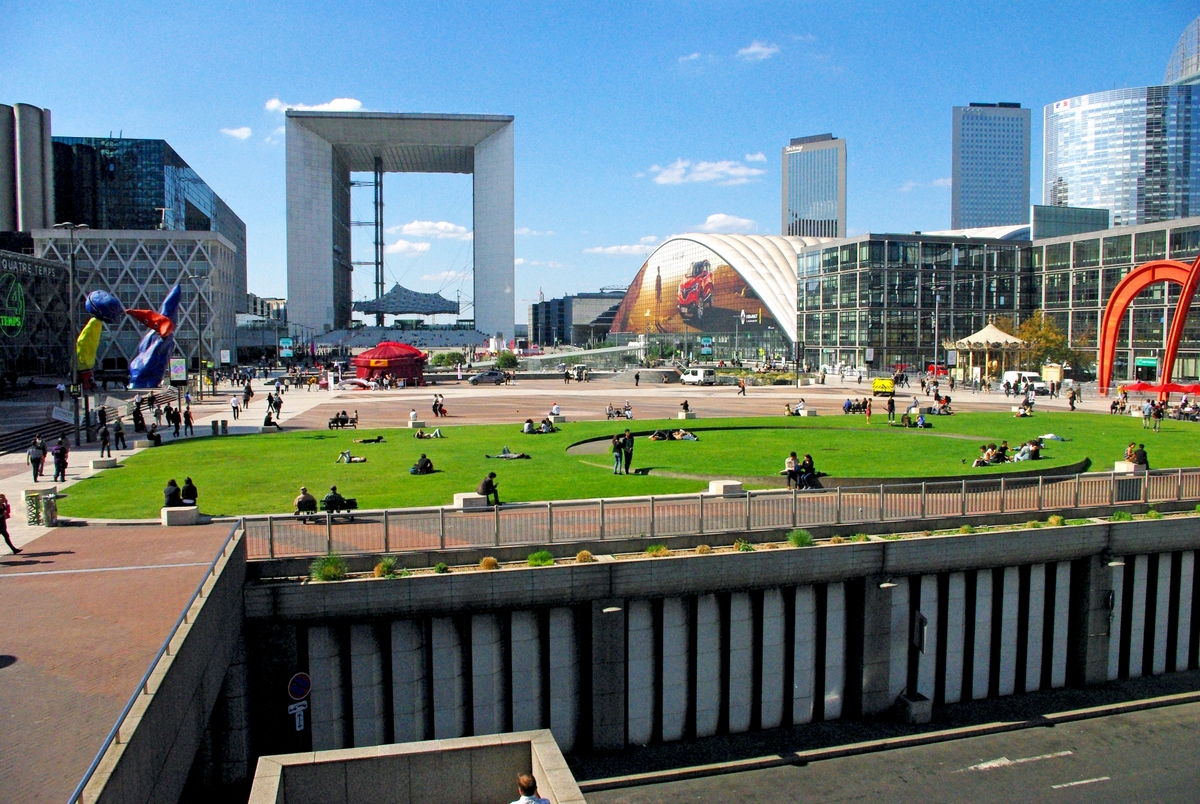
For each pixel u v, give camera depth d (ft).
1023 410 215.92
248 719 68.18
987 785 70.49
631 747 76.84
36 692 45.85
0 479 123.03
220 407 256.52
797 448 153.89
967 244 483.51
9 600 61.41
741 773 72.54
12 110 527.40
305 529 74.18
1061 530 88.84
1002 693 89.25
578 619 75.72
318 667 70.13
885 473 121.19
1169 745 77.82
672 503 82.38
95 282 506.07
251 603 68.23
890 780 71.26
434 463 134.51
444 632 71.97
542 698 75.31
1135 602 93.86
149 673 41.91
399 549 75.25
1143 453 119.96
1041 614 90.22
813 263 545.03
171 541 79.51
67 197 652.89
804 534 82.79
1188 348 375.66
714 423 198.18
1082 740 78.89
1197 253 373.81
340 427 193.06
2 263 353.31
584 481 115.85
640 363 645.51
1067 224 614.34
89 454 150.51
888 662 83.56
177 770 48.70
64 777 37.22
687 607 78.33
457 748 50.01
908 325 478.18
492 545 76.74
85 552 75.20
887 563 82.38
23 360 373.61
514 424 199.93
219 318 531.09
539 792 48.29
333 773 48.44
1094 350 433.89
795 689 81.56
